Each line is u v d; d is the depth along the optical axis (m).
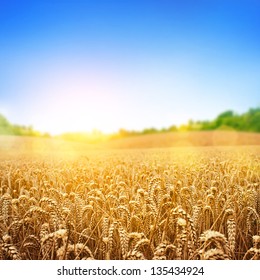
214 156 12.45
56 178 6.54
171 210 3.13
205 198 4.00
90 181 5.76
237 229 3.59
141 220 3.30
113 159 12.26
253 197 4.09
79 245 2.75
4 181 6.70
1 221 3.42
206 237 2.17
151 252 2.87
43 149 36.62
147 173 6.81
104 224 3.16
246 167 7.18
